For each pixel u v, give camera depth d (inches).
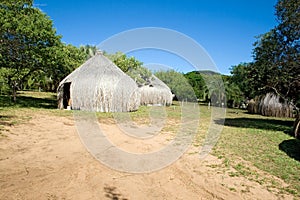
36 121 467.2
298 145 363.6
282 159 281.7
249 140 393.1
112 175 216.1
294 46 522.6
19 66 745.0
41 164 231.3
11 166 219.9
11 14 625.9
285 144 368.8
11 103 764.0
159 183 204.5
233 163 262.7
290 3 504.7
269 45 541.3
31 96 1216.2
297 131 433.4
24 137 331.3
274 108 936.9
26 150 273.1
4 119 450.3
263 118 842.8
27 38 651.5
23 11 707.4
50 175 205.8
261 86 631.2
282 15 522.6
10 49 614.9
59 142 320.5
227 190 193.6
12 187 178.1
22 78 853.8
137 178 213.2
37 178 197.5
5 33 569.9
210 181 211.6
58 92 740.7
